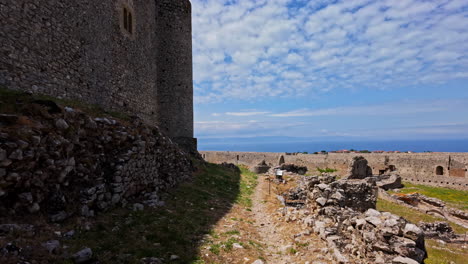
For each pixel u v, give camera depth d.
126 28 20.86
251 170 37.81
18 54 10.69
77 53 14.55
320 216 11.60
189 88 29.83
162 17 27.98
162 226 9.28
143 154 12.63
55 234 6.84
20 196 6.88
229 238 9.30
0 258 5.09
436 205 24.03
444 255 10.52
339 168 47.84
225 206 14.19
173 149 17.64
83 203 8.59
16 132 6.99
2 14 10.04
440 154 40.41
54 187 7.91
